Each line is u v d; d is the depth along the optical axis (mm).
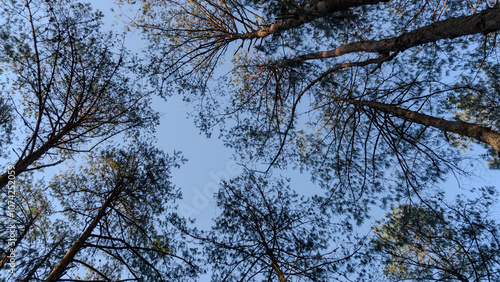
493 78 4930
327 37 5793
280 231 5117
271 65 5832
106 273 5023
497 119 4887
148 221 5484
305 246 4832
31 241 4684
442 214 4691
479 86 4980
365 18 5301
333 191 5508
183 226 5359
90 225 4754
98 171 5977
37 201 5141
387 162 5465
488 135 3201
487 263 4133
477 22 3047
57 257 4477
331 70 4957
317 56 5234
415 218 4871
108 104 5789
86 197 5516
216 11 6988
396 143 5438
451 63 5090
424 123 4070
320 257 4719
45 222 5043
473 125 3471
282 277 4199
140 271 4820
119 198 5477
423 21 5336
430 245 4648
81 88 5684
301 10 4176
